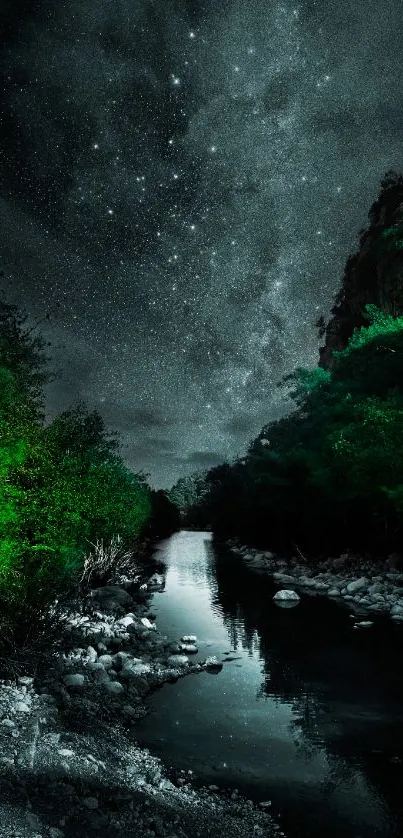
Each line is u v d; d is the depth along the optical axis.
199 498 103.38
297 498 28.14
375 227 49.34
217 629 13.26
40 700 6.84
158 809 5.00
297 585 20.88
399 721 7.50
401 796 5.62
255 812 5.30
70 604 11.99
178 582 22.27
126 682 9.02
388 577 18.77
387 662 10.18
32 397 10.83
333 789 5.78
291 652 11.05
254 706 8.16
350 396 26.36
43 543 9.44
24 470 8.78
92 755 5.78
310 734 7.15
